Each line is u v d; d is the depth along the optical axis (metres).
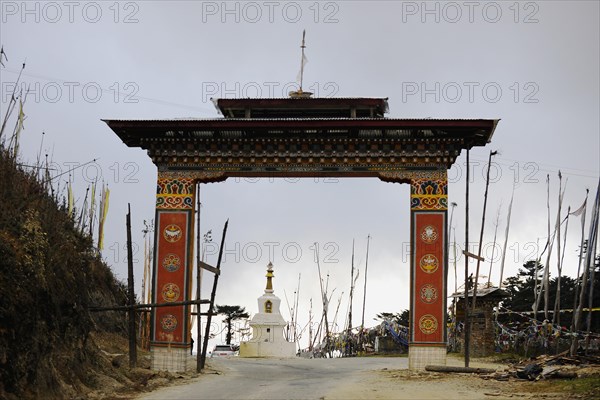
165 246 33.38
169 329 32.62
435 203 32.94
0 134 27.36
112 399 22.92
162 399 22.89
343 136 33.22
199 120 32.53
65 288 24.92
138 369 29.50
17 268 21.56
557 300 40.81
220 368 36.59
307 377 31.02
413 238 32.84
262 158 33.75
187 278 33.06
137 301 43.16
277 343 57.22
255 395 23.70
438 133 32.84
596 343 38.31
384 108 36.28
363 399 22.39
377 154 33.31
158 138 33.75
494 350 44.09
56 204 30.38
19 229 23.55
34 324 21.17
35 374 20.44
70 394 22.23
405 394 23.62
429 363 31.97
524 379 27.52
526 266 68.06
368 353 57.59
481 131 32.53
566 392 23.20
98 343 33.91
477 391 24.41
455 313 48.75
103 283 38.59
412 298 32.44
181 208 33.62
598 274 49.56
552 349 39.66
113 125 32.69
